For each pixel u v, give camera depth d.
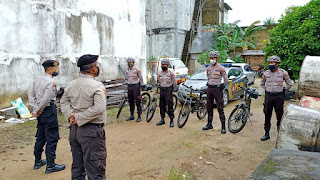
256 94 6.20
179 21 22.94
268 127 5.61
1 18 7.00
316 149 3.40
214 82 6.04
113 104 9.30
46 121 3.86
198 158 4.61
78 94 2.69
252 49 29.06
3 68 7.12
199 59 21.75
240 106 6.17
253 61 27.48
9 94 7.33
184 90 9.11
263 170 2.13
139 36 13.47
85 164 2.74
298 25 9.71
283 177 1.98
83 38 9.82
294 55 9.64
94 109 2.61
